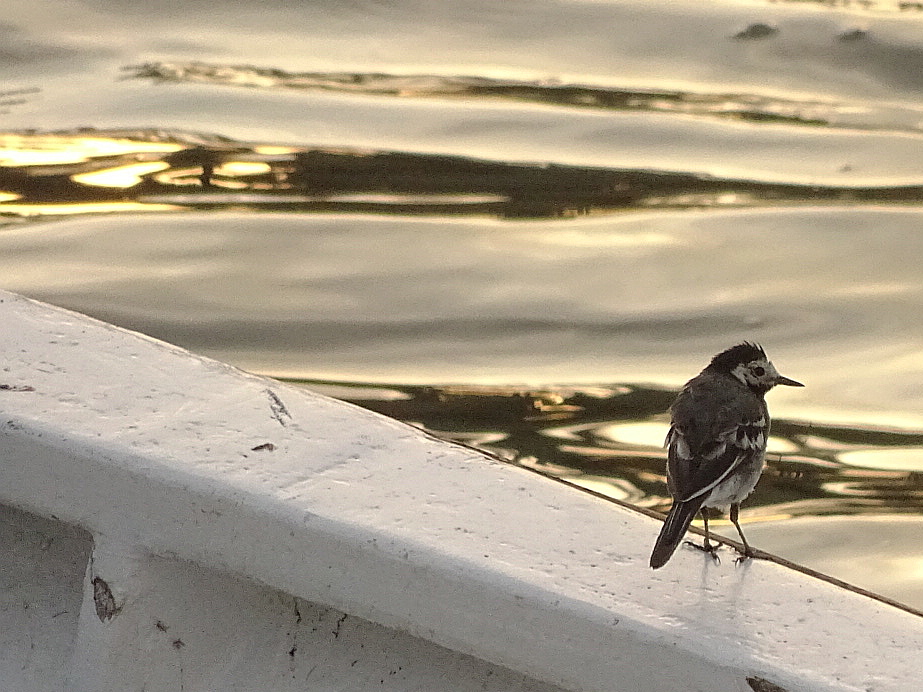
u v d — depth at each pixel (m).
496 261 12.55
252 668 3.51
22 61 16.16
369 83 15.92
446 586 3.20
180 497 3.35
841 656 3.09
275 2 18.11
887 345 11.42
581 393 10.73
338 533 3.26
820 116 15.33
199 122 14.92
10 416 3.52
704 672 3.05
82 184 13.66
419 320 11.72
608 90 15.84
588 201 13.65
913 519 9.21
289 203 13.49
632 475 9.58
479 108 15.38
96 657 3.43
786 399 10.78
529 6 18.00
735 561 3.40
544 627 3.15
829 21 17.39
